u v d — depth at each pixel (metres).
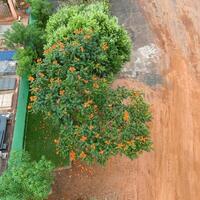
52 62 22.08
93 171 24.92
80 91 21.09
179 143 25.80
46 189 20.78
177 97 28.03
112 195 23.92
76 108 20.77
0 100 28.41
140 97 22.05
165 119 26.95
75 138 20.69
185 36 31.42
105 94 21.56
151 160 25.14
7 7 34.19
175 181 24.27
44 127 26.62
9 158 23.89
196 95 28.05
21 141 25.36
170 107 27.53
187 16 32.78
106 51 23.64
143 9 33.69
